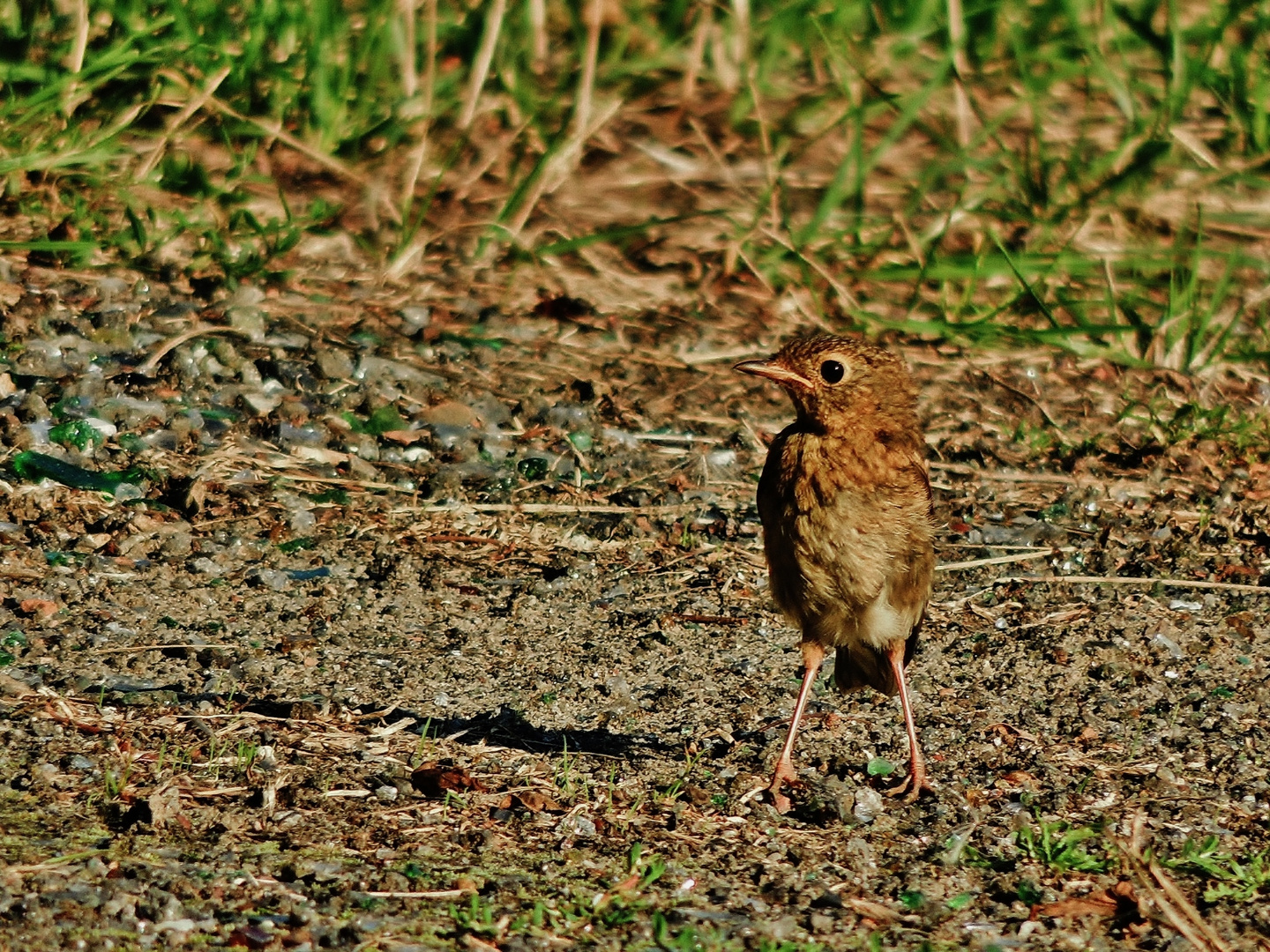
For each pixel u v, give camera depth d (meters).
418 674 9.79
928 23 18.62
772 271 16.73
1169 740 9.66
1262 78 18.53
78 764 8.11
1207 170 18.25
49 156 16.20
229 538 11.45
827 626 8.98
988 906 7.60
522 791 8.29
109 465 12.17
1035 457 14.34
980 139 16.97
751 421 14.34
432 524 12.12
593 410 14.12
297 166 17.41
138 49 17.00
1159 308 16.61
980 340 16.16
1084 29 19.03
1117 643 11.08
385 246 16.58
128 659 9.55
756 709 9.77
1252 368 16.20
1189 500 13.71
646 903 7.36
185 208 16.41
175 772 8.16
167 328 14.31
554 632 10.66
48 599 10.28
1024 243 17.44
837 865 7.91
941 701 10.09
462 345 14.98
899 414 8.88
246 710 8.99
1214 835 8.45
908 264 16.91
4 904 6.77
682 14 18.70
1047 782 9.01
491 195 17.56
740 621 11.07
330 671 9.72
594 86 18.77
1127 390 15.59
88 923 6.73
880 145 16.64
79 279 14.98
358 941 6.81
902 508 8.81
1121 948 7.30
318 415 13.34
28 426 12.34
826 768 9.04
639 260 16.98
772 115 18.83
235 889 7.11
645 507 12.70
